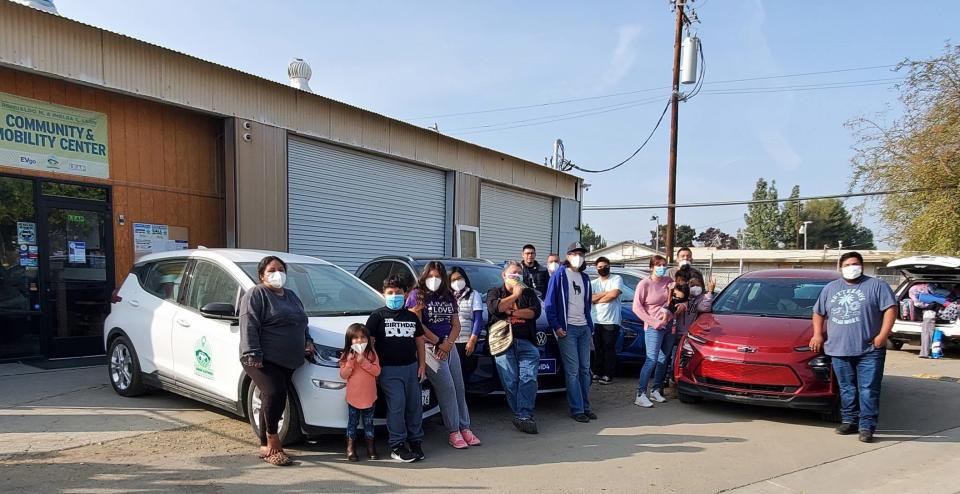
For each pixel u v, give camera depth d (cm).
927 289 1262
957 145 1778
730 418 670
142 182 950
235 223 1036
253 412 523
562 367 691
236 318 541
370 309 602
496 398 748
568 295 648
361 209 1339
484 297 758
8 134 799
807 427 638
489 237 1753
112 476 443
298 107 1160
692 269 816
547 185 1986
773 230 7625
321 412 496
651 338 718
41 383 709
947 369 1049
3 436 524
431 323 537
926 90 1845
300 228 1189
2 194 796
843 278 617
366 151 1331
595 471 490
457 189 1591
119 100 921
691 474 488
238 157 1041
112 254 909
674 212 2084
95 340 888
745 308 764
